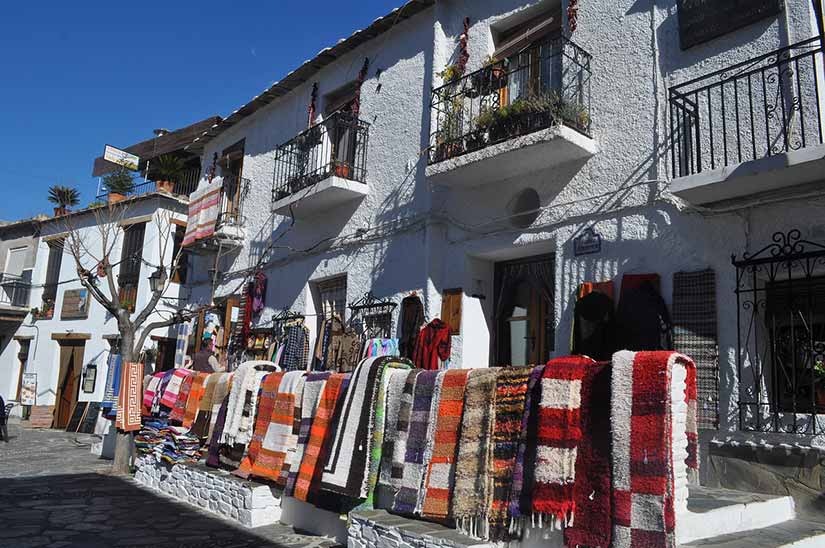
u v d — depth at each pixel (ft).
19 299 67.82
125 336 32.94
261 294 40.04
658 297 20.24
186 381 29.27
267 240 40.68
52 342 63.26
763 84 17.69
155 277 42.34
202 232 44.88
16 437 50.03
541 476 13.28
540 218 24.62
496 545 14.02
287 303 37.60
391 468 17.44
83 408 56.85
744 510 14.82
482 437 14.99
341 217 34.50
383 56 33.94
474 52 28.91
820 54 18.35
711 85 18.85
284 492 21.15
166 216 55.57
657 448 11.93
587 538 12.45
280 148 36.88
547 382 13.85
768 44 19.34
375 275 31.40
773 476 17.11
